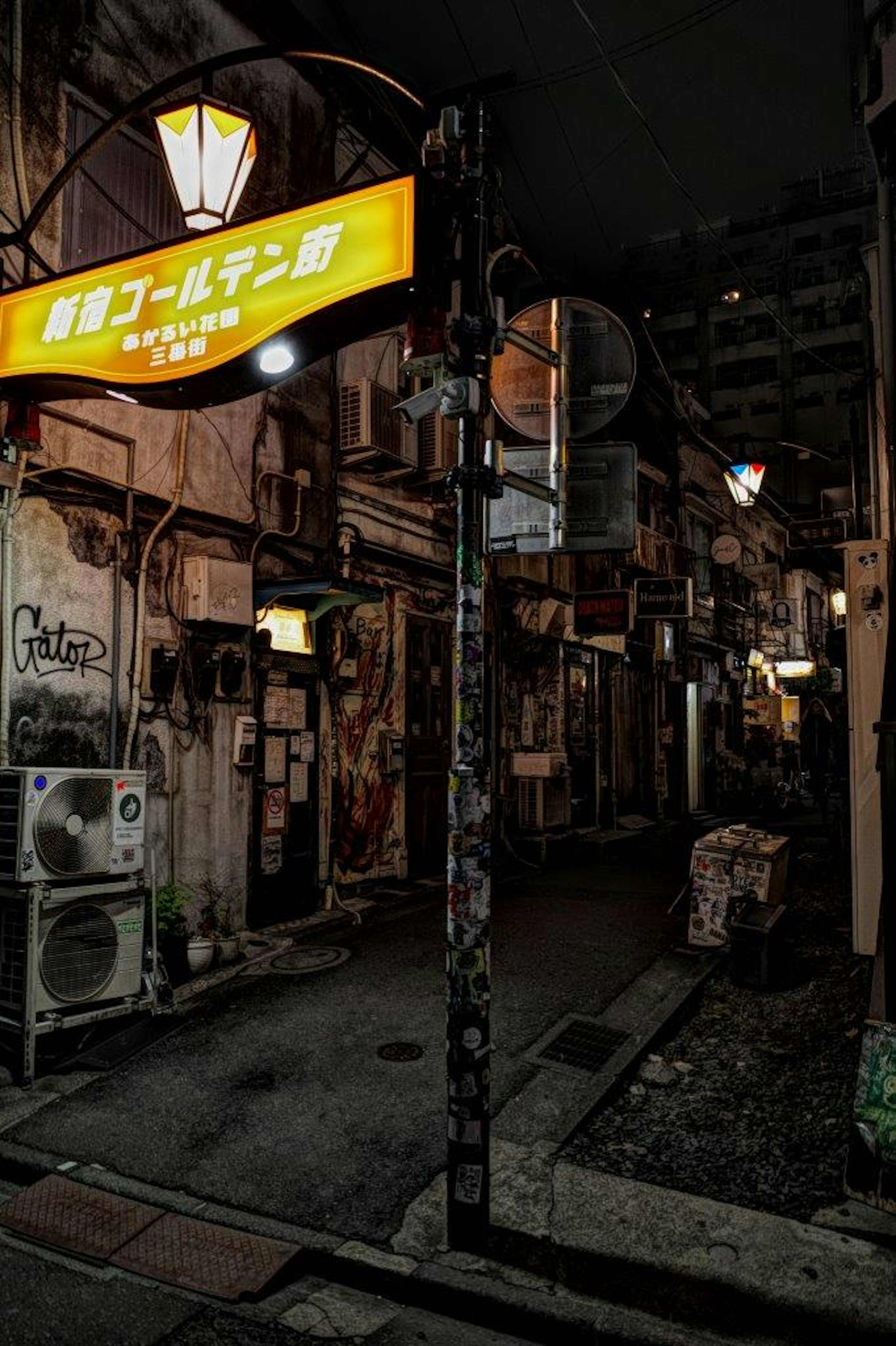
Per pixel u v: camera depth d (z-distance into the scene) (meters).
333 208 3.99
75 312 4.77
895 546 6.32
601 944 7.80
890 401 6.21
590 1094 4.89
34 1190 4.04
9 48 6.41
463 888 3.61
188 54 8.02
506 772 12.99
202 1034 5.82
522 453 4.68
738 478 16.27
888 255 6.19
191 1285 3.40
